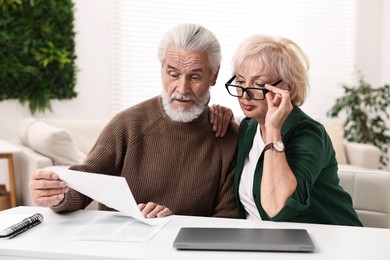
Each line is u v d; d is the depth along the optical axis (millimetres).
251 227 1254
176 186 1700
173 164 1706
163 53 1649
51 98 4176
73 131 3758
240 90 1541
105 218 1350
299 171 1384
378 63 5195
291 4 4914
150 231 1202
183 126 1722
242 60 1509
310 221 1485
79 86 4301
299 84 1521
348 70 5125
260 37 1539
